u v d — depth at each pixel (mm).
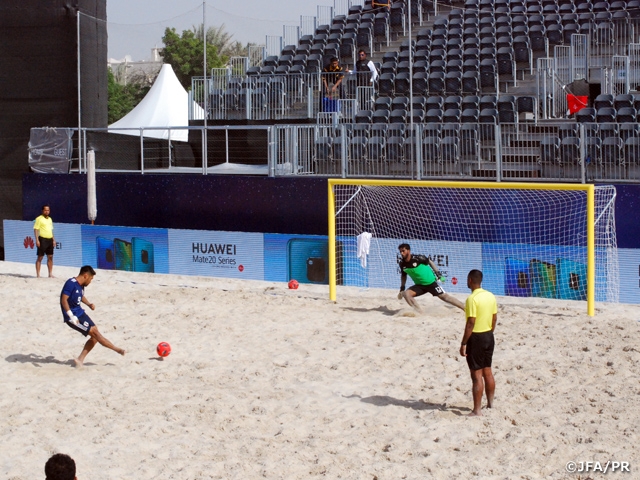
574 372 10430
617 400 9250
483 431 8352
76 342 12703
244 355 11828
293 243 18172
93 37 23594
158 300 15797
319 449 7988
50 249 18578
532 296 16062
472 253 16500
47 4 22859
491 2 27219
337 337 12703
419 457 7742
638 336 12133
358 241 16719
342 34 26719
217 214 20156
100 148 22359
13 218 23484
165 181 20688
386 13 26578
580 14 24766
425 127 19141
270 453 7902
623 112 18969
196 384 10430
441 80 22469
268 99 23391
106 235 20359
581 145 16891
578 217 16344
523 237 16859
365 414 9070
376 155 18938
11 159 23359
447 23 26312
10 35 23078
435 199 17547
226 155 22422
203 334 13125
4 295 16328
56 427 8766
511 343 12008
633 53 21578
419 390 9992
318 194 18922
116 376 10812
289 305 15273
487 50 23516
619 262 15586
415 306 14031
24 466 7680
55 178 22016
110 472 7516
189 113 24500
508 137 18500
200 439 8336
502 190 16938
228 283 18156
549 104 21422
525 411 8930
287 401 9648
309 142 19609
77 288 11031
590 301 14055
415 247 17031
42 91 23109
